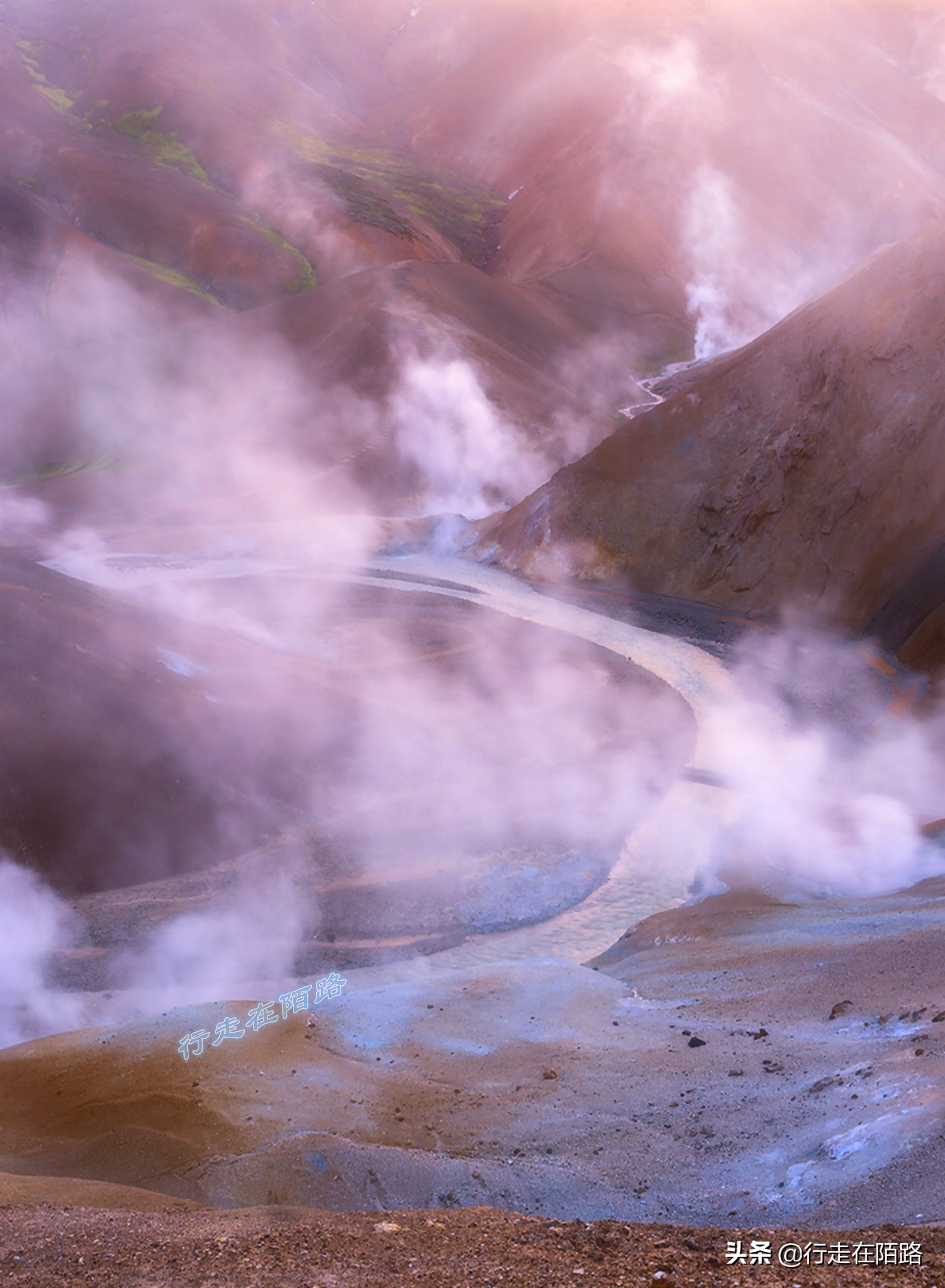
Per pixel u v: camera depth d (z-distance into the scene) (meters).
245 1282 6.23
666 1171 10.25
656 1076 13.18
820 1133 9.92
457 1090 13.35
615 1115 12.05
